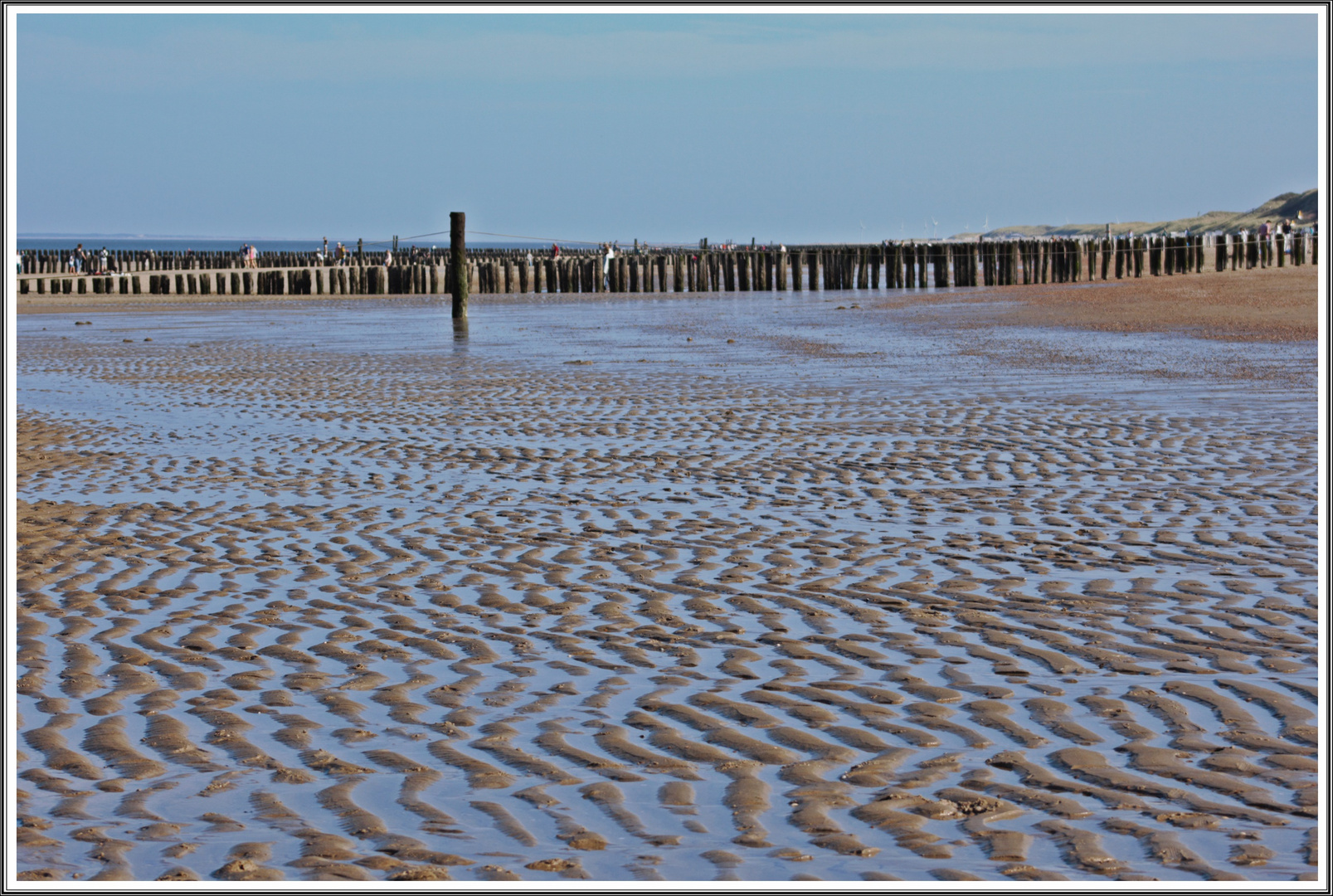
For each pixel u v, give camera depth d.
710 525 16.36
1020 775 8.48
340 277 97.75
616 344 43.59
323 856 7.50
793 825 7.83
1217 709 9.58
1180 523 15.80
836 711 9.77
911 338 43.41
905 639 11.55
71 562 14.93
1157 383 28.98
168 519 17.27
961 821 7.83
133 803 8.27
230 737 9.45
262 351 43.00
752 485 18.98
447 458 21.75
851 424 24.44
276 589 13.71
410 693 10.38
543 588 13.57
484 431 24.64
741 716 9.72
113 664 11.22
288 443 23.52
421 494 18.77
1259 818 7.74
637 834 7.75
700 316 60.56
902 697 10.05
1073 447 21.34
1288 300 54.34
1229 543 14.75
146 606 13.05
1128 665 10.65
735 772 8.64
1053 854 7.38
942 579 13.52
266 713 9.96
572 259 106.00
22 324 59.00
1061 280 96.56
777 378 31.95
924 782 8.40
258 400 29.78
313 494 18.81
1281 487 17.77
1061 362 34.00
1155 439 21.84
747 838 7.66
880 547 15.01
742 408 26.84
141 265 146.00
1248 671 10.41
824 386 30.23
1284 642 11.14
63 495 18.92
